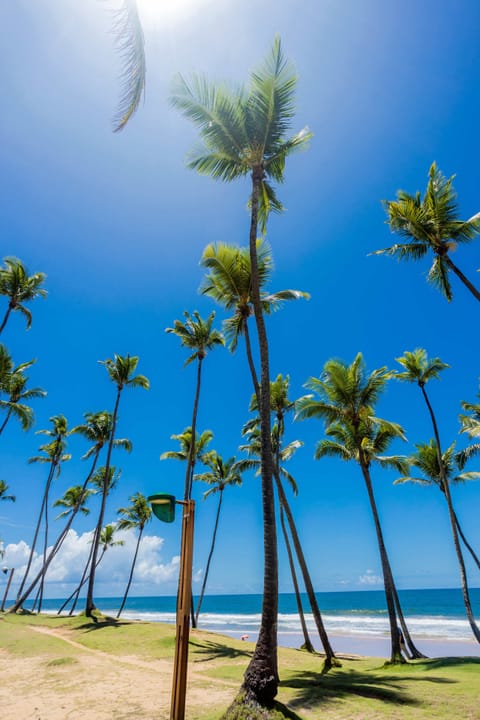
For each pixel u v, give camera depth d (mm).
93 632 20547
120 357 29766
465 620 50750
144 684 11180
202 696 9945
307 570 17859
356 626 48688
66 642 18203
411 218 15086
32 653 15852
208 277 15344
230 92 11156
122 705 9078
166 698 9648
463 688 9680
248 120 11281
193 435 22938
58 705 9164
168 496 6496
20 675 12445
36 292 26188
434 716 7492
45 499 38906
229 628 47281
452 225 14844
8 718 8312
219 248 14344
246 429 24453
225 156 11836
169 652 16141
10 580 39000
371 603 93188
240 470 25766
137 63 4469
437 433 21766
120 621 23922
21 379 30938
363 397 18500
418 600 98562
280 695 9539
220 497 36031
